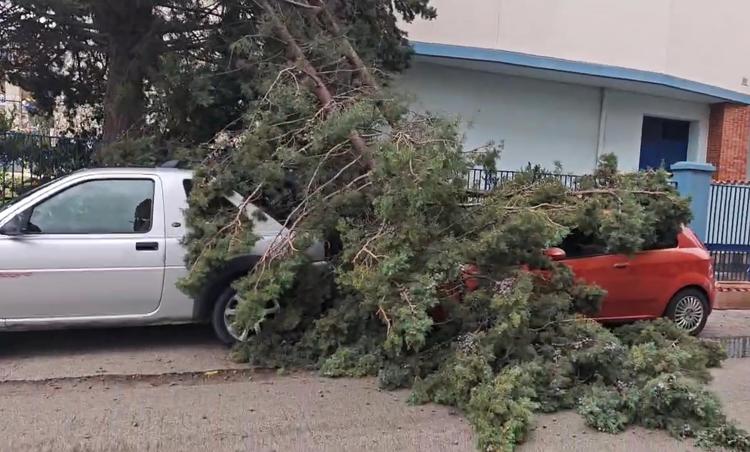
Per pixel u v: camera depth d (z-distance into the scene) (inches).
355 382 218.5
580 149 666.8
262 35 301.9
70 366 227.5
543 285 232.7
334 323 234.1
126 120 344.2
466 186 237.5
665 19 680.4
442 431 176.6
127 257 232.5
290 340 241.3
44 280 222.8
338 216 240.2
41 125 436.8
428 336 221.9
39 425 174.2
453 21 596.1
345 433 174.4
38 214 228.4
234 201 248.7
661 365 191.9
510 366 193.3
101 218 234.8
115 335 271.4
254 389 209.9
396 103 266.1
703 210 471.5
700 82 708.7
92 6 310.5
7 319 222.2
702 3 702.5
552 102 651.5
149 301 237.5
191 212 237.0
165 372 224.1
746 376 241.8
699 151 730.8
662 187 273.9
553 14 633.6
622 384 191.2
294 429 176.4
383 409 192.5
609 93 674.8
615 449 166.4
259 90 289.3
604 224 250.1
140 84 339.3
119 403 193.3
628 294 282.5
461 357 191.6
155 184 242.8
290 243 226.7
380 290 201.0
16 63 384.5
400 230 211.2
